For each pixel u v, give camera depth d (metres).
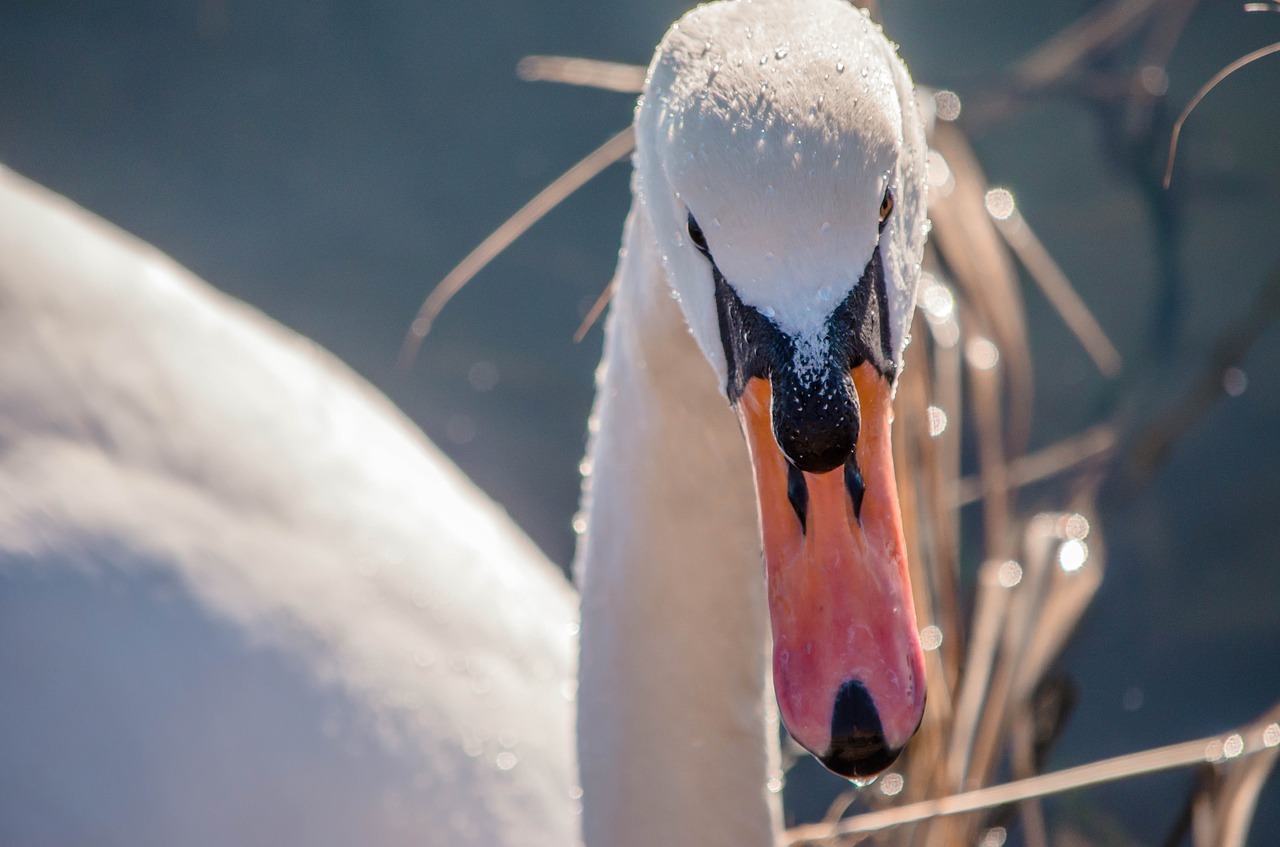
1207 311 10.11
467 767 5.61
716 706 4.16
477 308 10.73
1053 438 9.44
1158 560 8.95
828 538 3.04
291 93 12.43
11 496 4.97
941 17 12.43
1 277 5.09
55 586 4.95
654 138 3.31
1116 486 8.03
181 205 11.40
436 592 5.91
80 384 5.19
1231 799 6.09
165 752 5.02
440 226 11.33
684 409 3.82
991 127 11.17
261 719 5.22
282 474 5.69
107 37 12.83
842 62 3.08
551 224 11.39
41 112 12.05
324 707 5.37
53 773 4.86
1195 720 8.19
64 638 4.93
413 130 12.15
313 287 10.78
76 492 5.08
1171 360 9.85
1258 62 11.62
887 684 2.97
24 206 5.29
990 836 6.34
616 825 4.25
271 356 6.06
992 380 6.99
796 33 3.16
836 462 2.93
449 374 10.26
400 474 6.23
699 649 4.11
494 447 9.77
